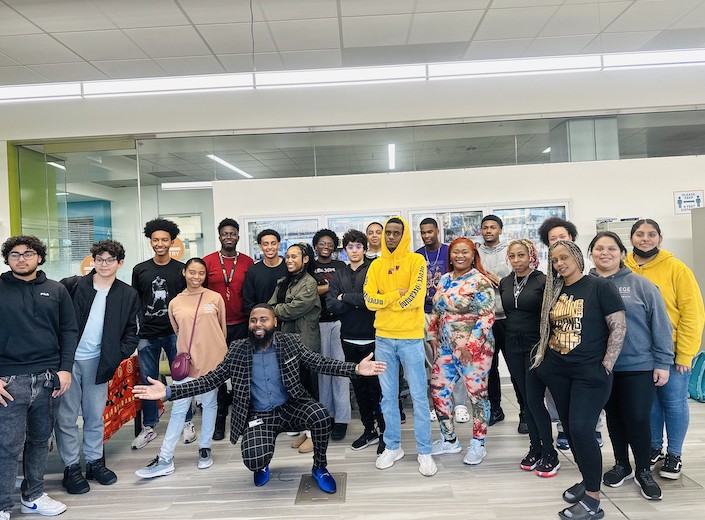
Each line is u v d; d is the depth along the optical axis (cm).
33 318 245
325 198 520
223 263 385
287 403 282
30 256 246
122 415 334
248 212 521
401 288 282
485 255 388
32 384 240
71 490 275
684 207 502
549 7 417
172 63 499
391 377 292
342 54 497
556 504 241
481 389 295
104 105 522
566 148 523
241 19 416
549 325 238
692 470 273
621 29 462
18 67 487
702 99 505
